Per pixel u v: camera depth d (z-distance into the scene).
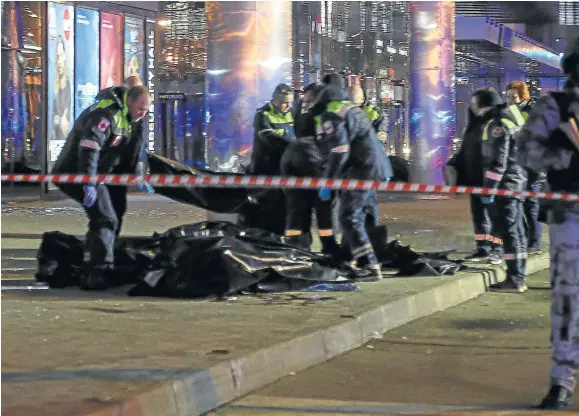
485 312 32.47
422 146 83.12
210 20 43.25
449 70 82.56
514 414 19.64
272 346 22.73
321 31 86.81
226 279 30.23
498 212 36.81
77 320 26.12
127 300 29.64
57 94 73.50
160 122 97.06
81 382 19.08
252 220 37.59
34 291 31.41
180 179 25.44
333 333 25.34
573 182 19.64
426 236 51.31
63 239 32.66
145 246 33.25
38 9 71.38
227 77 43.09
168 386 18.91
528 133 19.80
